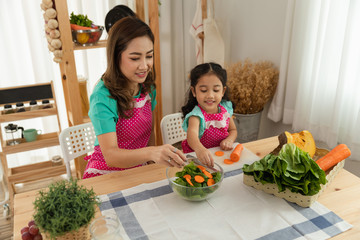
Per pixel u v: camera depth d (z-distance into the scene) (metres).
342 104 2.04
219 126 1.58
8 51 2.53
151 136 1.68
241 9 2.80
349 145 2.06
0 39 2.48
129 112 1.39
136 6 2.46
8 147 2.25
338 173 1.31
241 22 2.85
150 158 1.17
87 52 2.79
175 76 3.30
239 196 1.14
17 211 1.09
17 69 2.61
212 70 1.45
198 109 1.56
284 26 2.42
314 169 1.07
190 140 1.45
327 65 2.06
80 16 2.25
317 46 2.08
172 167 1.24
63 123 2.88
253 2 2.66
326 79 2.09
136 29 1.20
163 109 3.36
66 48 2.13
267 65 2.56
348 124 2.06
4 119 2.18
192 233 0.97
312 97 2.19
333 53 2.04
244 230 0.98
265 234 0.97
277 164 1.10
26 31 2.53
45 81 2.71
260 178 1.13
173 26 3.10
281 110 2.49
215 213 1.06
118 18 2.12
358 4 1.83
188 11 3.04
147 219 1.03
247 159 1.40
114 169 1.50
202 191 1.06
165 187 1.20
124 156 1.21
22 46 2.56
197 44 2.82
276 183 1.09
